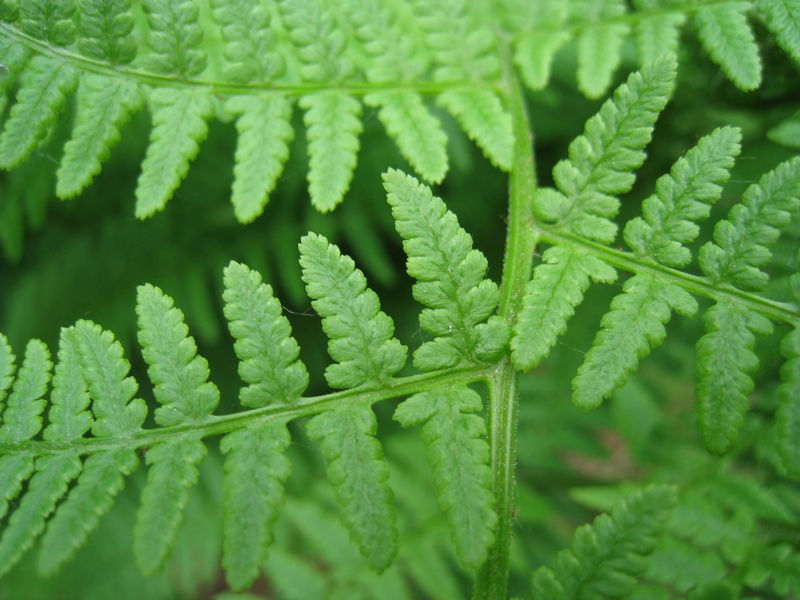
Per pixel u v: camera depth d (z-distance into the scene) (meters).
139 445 0.12
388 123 0.13
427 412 0.12
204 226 0.19
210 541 0.17
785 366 0.12
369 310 0.12
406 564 0.16
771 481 0.15
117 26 0.13
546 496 0.17
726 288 0.12
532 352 0.12
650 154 0.17
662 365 0.17
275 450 0.12
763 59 0.14
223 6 0.13
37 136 0.13
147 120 0.17
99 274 0.19
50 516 0.16
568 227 0.13
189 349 0.12
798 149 0.15
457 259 0.12
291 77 0.15
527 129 0.14
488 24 0.14
